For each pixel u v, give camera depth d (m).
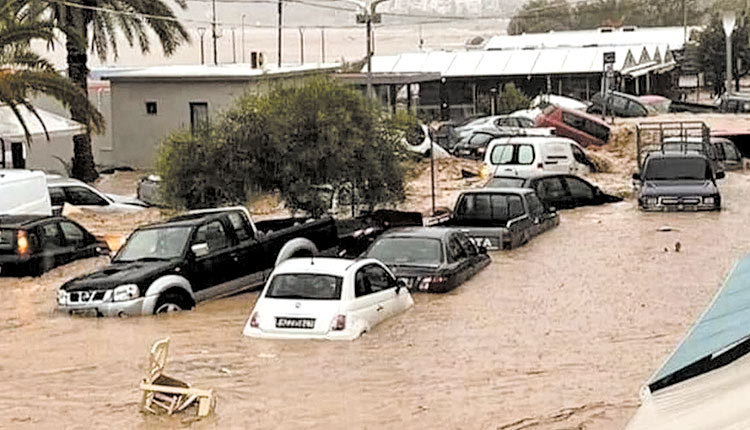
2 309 41.62
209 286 42.31
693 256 50.38
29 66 72.50
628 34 181.12
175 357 33.16
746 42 168.88
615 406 27.11
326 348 34.12
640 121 111.69
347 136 55.00
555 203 67.62
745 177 81.81
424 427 25.97
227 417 27.22
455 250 45.00
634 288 43.25
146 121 102.06
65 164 94.06
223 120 55.81
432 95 143.88
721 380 16.02
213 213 44.84
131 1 90.81
